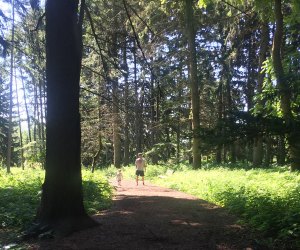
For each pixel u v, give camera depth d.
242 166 26.25
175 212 11.70
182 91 37.00
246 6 21.03
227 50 28.64
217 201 13.73
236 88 37.12
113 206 13.07
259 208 10.21
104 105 27.30
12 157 55.50
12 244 8.16
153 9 21.94
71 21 9.67
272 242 7.90
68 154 9.52
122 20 21.25
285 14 21.03
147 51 22.72
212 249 7.69
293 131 7.39
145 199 14.94
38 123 42.22
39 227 8.97
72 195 9.47
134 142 50.28
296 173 14.23
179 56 30.06
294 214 8.48
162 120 37.53
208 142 7.88
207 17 23.94
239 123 7.62
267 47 27.27
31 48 15.05
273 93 11.32
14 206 11.05
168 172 28.00
